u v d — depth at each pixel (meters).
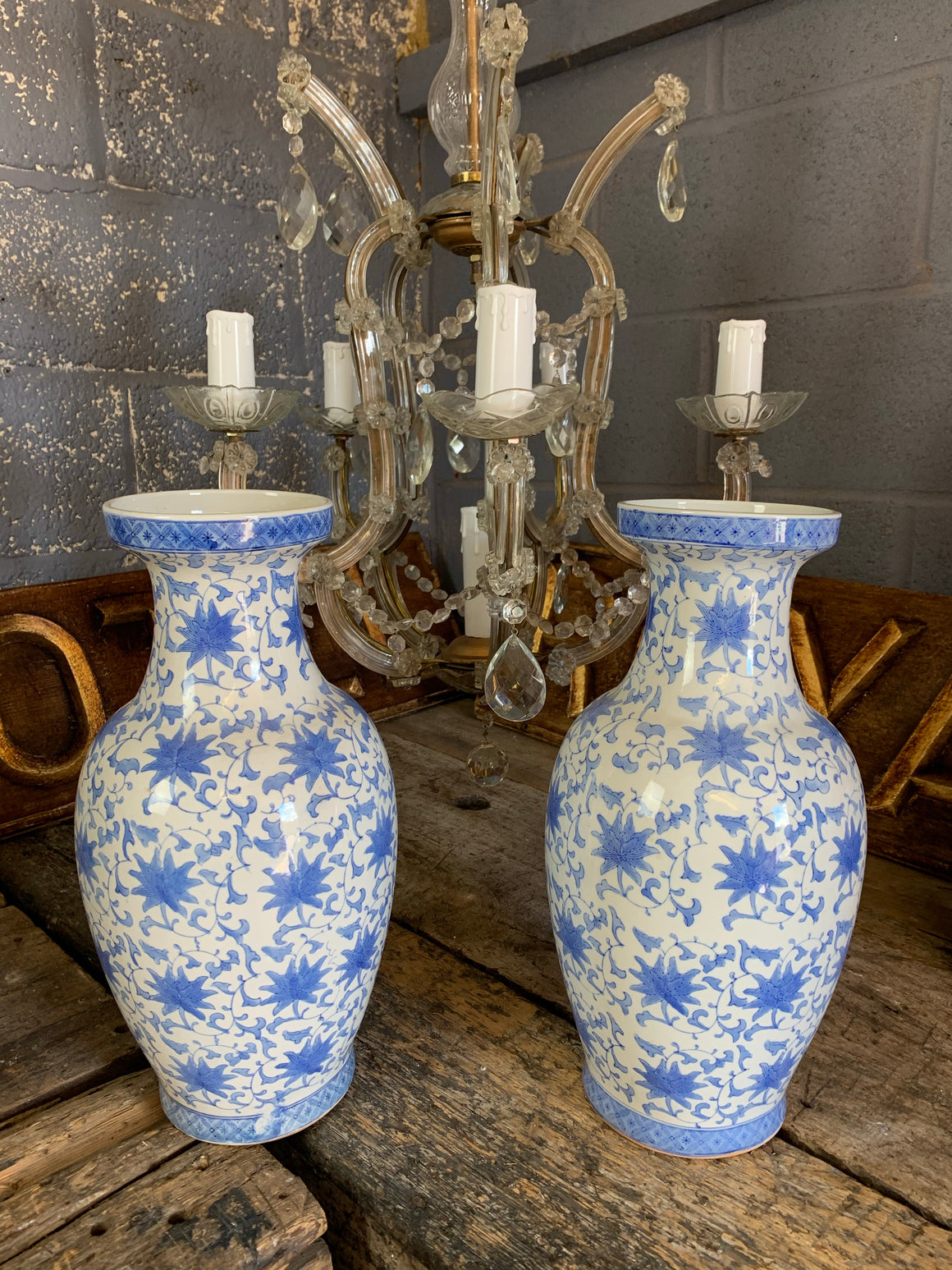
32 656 0.90
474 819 0.91
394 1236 0.46
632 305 1.10
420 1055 0.58
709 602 0.47
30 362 0.94
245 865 0.44
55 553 0.99
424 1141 0.51
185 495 0.52
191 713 0.47
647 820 0.44
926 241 0.86
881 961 0.68
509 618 0.52
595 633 0.61
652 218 1.06
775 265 0.97
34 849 0.86
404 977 0.66
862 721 0.86
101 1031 0.61
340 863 0.47
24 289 0.92
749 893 0.43
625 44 1.02
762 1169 0.49
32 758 0.90
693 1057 0.47
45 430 0.96
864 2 0.85
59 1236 0.45
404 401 0.68
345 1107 0.54
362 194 1.24
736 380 0.68
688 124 1.00
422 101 1.22
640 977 0.46
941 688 0.81
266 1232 0.45
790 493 1.00
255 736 0.47
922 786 0.80
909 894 0.77
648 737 0.47
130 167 0.98
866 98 0.87
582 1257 0.44
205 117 1.04
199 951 0.45
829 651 0.89
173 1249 0.44
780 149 0.94
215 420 0.68
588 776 0.48
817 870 0.44
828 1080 0.56
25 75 0.89
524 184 0.65
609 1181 0.49
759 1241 0.45
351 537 0.58
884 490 0.93
